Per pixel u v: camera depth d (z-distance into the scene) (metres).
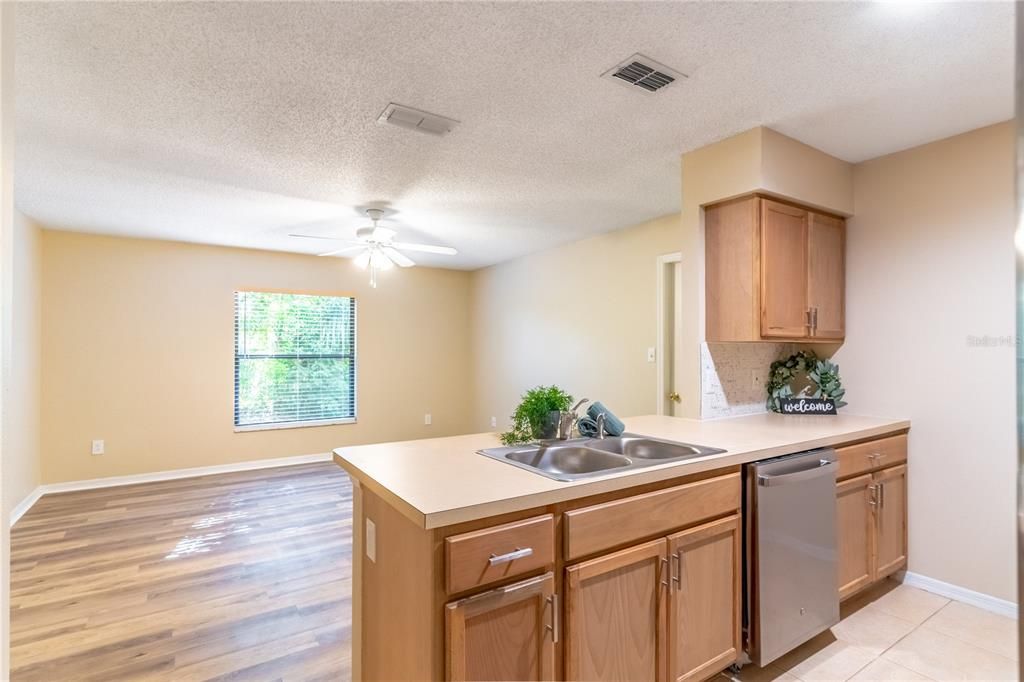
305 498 4.41
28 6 1.59
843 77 2.04
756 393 3.11
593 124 2.47
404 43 1.82
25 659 2.14
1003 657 2.11
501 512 1.40
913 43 1.81
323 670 2.07
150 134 2.55
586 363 4.97
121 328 4.89
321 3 1.60
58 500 4.35
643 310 4.37
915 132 2.56
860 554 2.46
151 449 5.01
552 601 1.48
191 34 1.75
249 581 2.85
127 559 3.15
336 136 2.59
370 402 6.20
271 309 5.68
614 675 1.62
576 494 1.54
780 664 2.09
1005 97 2.21
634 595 1.68
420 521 1.30
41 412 4.54
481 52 1.88
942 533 2.64
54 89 2.11
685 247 2.83
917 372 2.73
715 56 1.90
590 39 1.80
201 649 2.21
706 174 2.72
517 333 5.97
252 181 3.25
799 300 2.74
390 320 6.35
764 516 1.99
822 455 2.27
